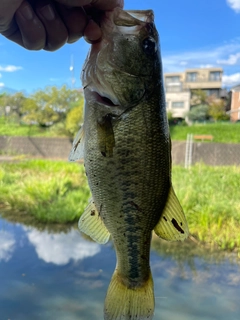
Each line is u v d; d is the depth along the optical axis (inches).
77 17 10.2
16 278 27.7
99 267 30.0
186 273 29.3
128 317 10.9
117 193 10.2
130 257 10.8
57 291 25.8
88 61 10.4
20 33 10.9
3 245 34.8
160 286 27.2
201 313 23.4
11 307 23.7
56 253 32.9
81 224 11.1
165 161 10.5
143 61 10.2
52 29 10.3
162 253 33.6
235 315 23.2
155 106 10.3
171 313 23.4
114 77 10.1
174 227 10.7
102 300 24.8
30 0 10.1
